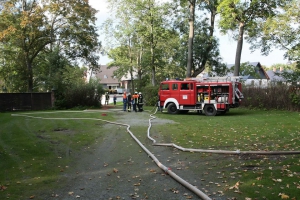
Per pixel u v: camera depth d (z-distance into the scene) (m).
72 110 26.11
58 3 29.58
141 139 10.93
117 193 5.30
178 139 10.66
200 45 32.66
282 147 8.61
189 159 7.73
